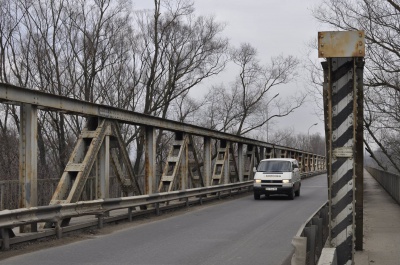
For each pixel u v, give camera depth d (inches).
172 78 1443.2
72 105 483.8
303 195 1064.2
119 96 1285.7
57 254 373.7
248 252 386.9
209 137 924.6
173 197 715.4
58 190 478.0
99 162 554.9
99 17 1214.9
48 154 1168.8
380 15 746.8
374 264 348.5
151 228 532.7
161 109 1491.1
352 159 266.5
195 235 479.5
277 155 1595.7
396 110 860.0
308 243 265.0
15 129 1121.4
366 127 1015.0
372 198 1036.5
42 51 1132.5
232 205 829.2
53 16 1141.1
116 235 478.6
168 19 1391.5
